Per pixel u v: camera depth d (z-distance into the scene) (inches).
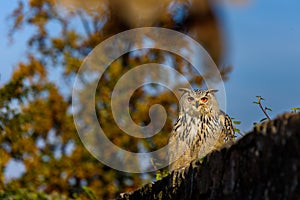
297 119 289.0
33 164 1509.6
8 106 1521.9
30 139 1521.9
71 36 1587.1
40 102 1573.6
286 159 292.4
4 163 1451.8
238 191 346.0
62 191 1533.0
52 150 1561.3
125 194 637.3
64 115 1569.9
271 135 310.7
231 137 771.4
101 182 1535.4
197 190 423.5
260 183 319.0
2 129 1508.4
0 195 669.9
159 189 526.3
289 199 283.6
